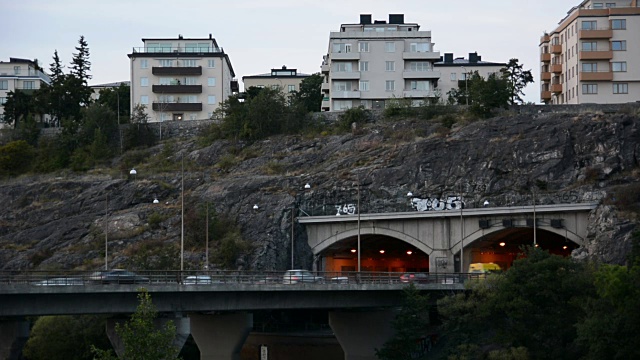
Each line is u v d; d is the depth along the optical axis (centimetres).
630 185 13300
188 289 9288
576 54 18750
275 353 12619
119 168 17838
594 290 9419
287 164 16775
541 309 9419
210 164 17525
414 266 17050
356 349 11031
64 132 18750
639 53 18412
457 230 13750
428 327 11050
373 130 17075
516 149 15288
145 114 19138
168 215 15450
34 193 17025
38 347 11269
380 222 14338
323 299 10419
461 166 15488
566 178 14788
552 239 15012
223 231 14988
